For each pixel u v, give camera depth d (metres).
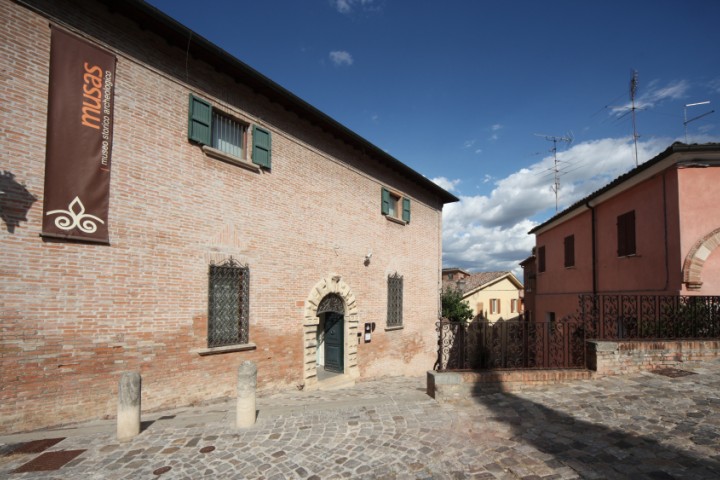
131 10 7.04
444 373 7.11
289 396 9.22
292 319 10.20
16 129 5.88
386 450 4.86
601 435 4.95
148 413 7.11
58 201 6.23
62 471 4.50
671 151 9.61
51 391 6.08
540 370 7.50
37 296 5.99
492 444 4.90
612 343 7.62
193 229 8.09
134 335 7.05
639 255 11.45
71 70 6.49
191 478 4.31
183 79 8.14
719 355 8.05
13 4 5.96
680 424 5.09
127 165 7.11
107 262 6.77
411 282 15.73
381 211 14.14
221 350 8.34
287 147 10.48
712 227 9.60
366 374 12.92
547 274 18.67
